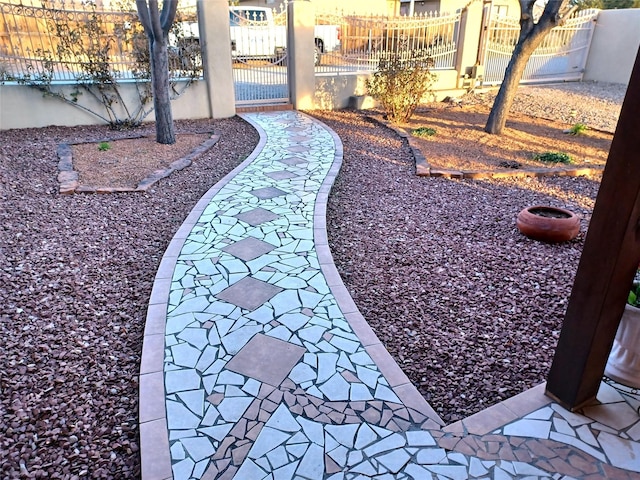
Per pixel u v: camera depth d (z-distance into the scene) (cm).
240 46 993
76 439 201
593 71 1304
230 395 219
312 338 261
